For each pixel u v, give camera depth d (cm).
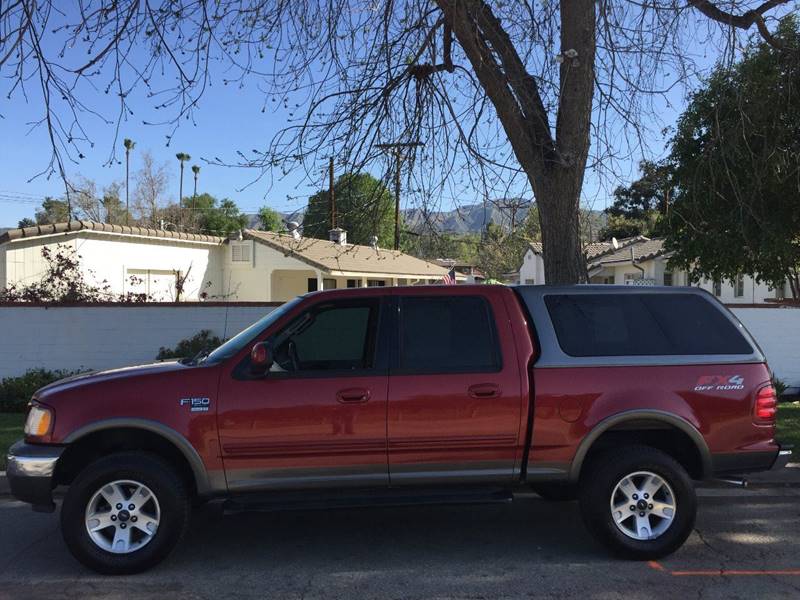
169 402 459
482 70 773
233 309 1197
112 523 460
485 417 473
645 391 482
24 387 1070
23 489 456
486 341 487
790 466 704
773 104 935
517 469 479
